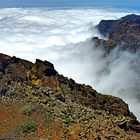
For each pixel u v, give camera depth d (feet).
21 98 91.61
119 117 115.24
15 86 97.71
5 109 86.53
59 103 94.58
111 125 89.86
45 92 100.37
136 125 105.19
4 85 97.09
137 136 95.55
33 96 94.94
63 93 118.83
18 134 77.46
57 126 79.66
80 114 89.25
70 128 79.66
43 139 74.84
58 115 84.38
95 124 84.79
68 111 89.15
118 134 85.20
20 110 85.46
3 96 92.48
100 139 77.25
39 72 129.59
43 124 80.28
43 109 85.81
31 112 84.48
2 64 114.11
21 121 81.20
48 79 123.13
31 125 79.10
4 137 76.48
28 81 112.78
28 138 76.13
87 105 121.80
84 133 77.61
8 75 105.50
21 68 118.62
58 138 75.72
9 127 79.71
